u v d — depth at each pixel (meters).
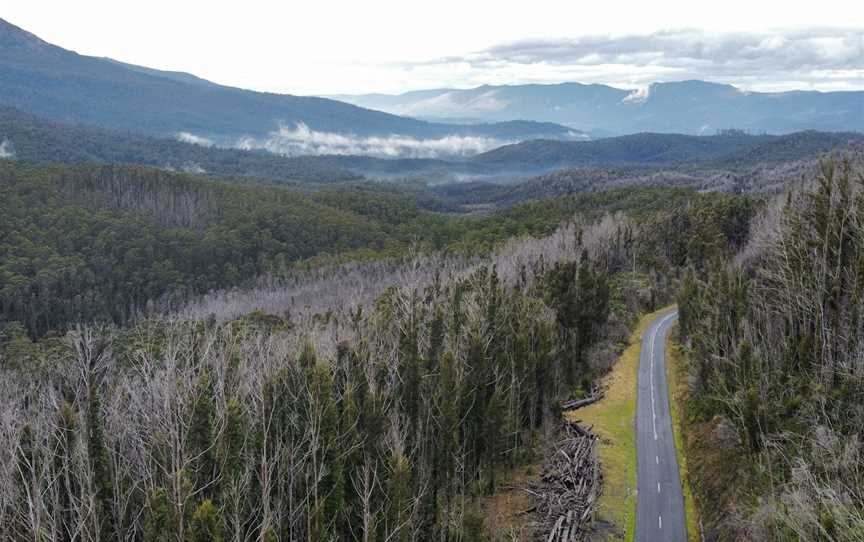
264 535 36.66
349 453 45.91
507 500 56.84
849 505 37.00
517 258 108.56
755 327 63.69
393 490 42.34
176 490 36.16
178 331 65.75
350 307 91.94
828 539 34.47
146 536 36.62
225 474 39.88
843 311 53.97
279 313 106.94
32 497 37.09
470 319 65.12
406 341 56.69
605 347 88.12
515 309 72.69
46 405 45.75
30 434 38.47
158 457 40.72
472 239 172.25
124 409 46.41
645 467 59.12
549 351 69.12
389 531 42.44
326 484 43.69
